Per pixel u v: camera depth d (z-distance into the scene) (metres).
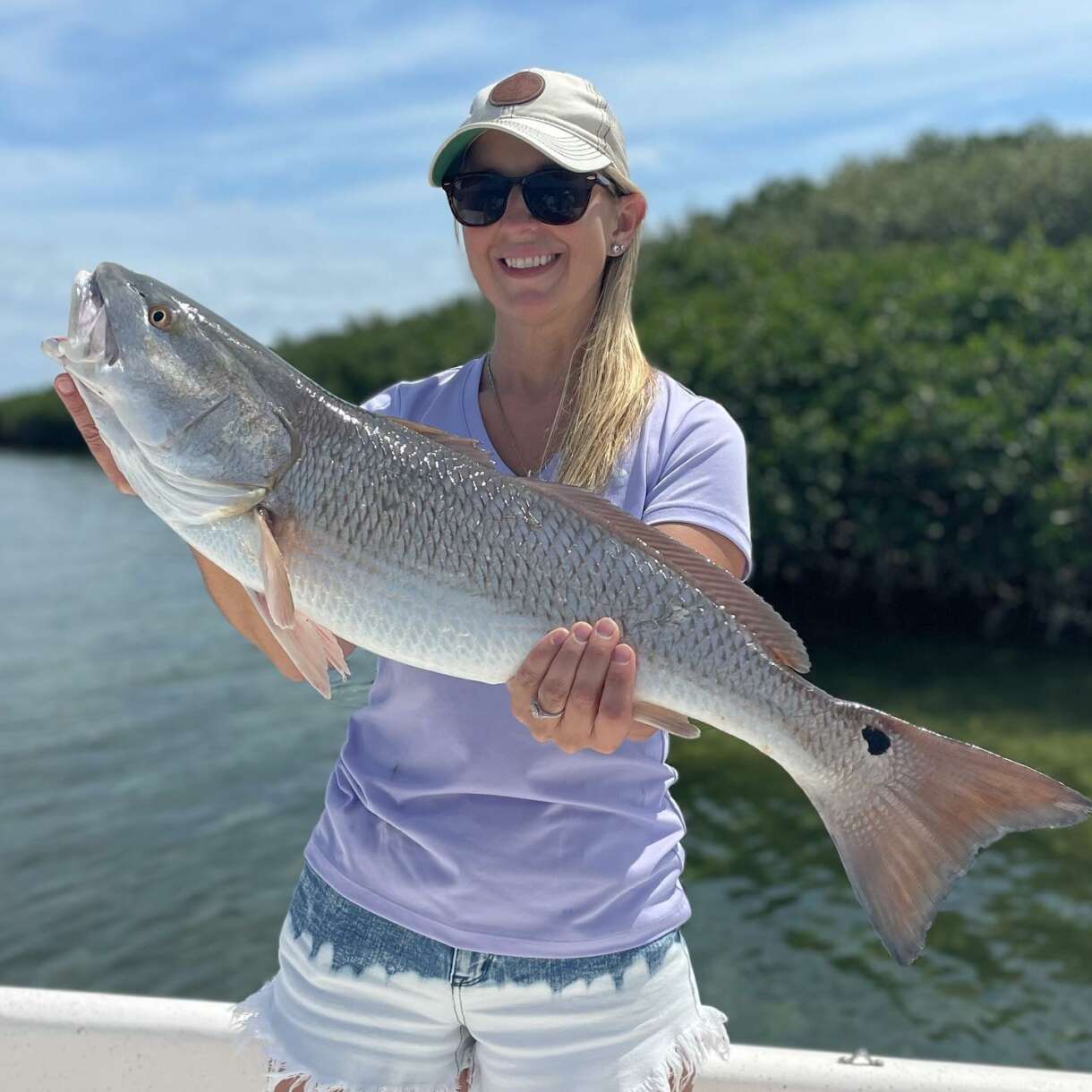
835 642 15.51
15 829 8.83
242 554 2.02
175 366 1.98
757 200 36.59
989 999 6.21
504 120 2.01
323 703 12.33
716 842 8.51
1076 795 1.80
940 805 1.89
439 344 30.27
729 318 18.91
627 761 1.94
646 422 2.06
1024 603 16.14
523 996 1.88
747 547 2.04
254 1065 2.64
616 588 1.94
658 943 1.93
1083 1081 2.49
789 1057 2.58
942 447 15.20
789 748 1.98
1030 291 16.95
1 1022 2.68
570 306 2.09
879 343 16.67
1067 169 29.11
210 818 9.00
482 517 1.96
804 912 7.35
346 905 1.97
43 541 26.92
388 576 1.97
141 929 7.17
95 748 10.83
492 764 1.91
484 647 1.94
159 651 15.14
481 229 2.07
